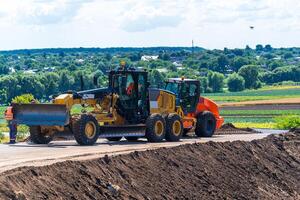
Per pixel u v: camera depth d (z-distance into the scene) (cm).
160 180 3297
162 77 16450
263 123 9500
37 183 2694
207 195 3422
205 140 4494
